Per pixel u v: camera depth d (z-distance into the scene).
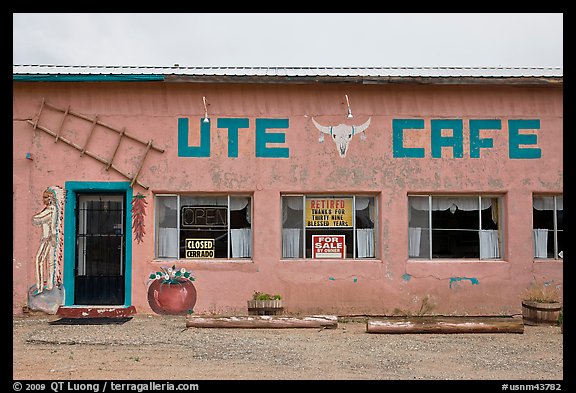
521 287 12.81
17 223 12.70
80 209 12.98
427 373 8.20
